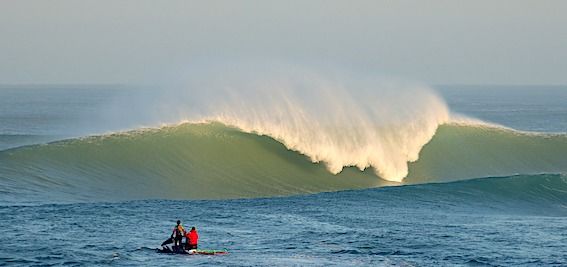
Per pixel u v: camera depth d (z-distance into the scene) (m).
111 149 146.50
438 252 94.31
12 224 105.62
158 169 145.00
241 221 113.50
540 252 95.31
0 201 122.19
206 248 95.00
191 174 145.75
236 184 145.12
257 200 133.50
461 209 128.75
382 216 119.62
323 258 89.69
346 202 131.12
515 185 144.38
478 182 145.62
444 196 137.50
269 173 150.50
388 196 136.62
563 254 94.19
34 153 141.12
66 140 146.50
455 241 101.25
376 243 98.88
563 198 140.38
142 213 117.75
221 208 124.38
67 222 108.56
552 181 146.50
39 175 135.75
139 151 147.75
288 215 118.81
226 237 101.88
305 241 99.75
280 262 87.19
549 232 109.25
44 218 110.62
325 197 136.12
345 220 115.38
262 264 86.06
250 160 152.38
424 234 105.81
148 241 98.38
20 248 91.38
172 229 106.69
